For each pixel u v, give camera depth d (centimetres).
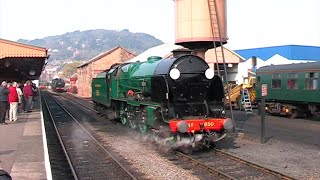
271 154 1342
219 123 1366
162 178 1027
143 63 1847
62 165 1243
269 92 2859
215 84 1467
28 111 2805
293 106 2636
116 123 2344
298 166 1155
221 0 1945
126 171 1080
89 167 1196
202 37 1944
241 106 3303
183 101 1418
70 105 4425
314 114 2525
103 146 1552
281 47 5406
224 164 1191
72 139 1789
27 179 915
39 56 2314
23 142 1436
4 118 2020
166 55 3728
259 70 2984
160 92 1428
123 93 2069
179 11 2002
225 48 4259
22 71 4281
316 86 2412
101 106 2847
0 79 4003
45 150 1212
